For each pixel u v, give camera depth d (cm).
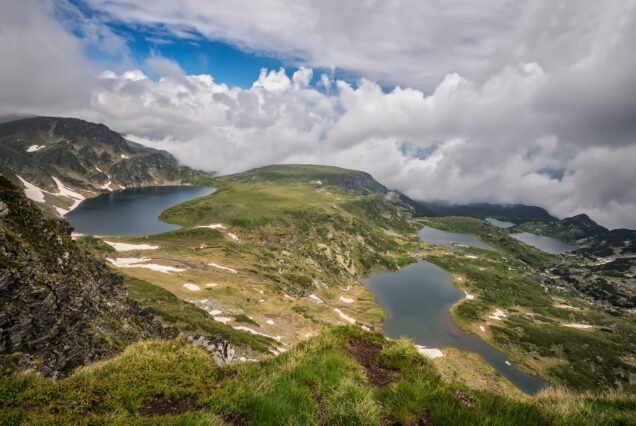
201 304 12294
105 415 889
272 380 1005
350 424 858
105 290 3947
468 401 970
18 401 951
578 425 859
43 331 2416
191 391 1050
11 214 3080
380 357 1353
